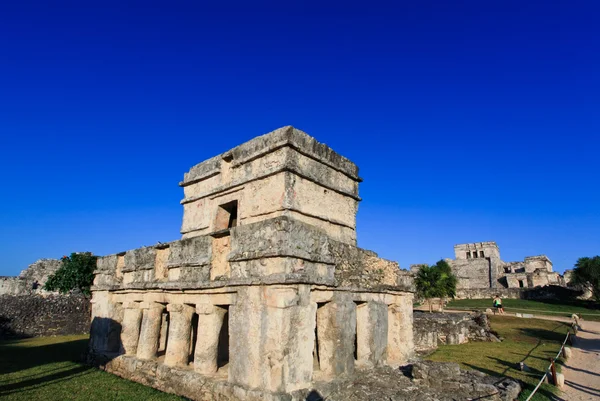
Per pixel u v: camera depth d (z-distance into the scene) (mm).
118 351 12625
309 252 8039
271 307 7387
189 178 14117
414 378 8742
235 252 8492
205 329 9117
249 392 7125
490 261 57375
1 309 22766
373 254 10797
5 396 8883
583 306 36656
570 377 11867
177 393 8945
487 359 14492
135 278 12289
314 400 7188
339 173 12664
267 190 11141
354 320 9312
